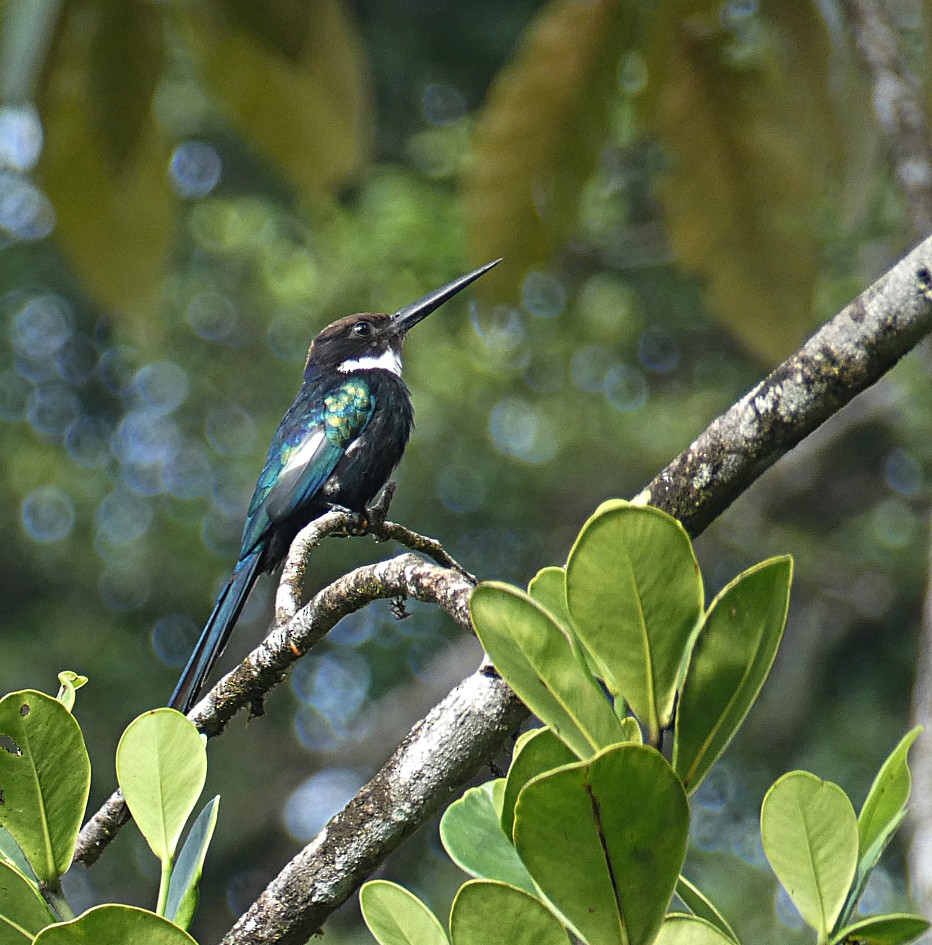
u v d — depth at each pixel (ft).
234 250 63.46
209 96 17.24
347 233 61.41
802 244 18.80
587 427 66.49
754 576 8.39
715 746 8.64
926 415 60.85
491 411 65.77
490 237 19.27
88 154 17.39
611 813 7.88
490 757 11.48
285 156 17.26
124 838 66.59
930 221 18.52
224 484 68.33
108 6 16.80
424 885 65.31
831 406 10.44
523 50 18.47
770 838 9.50
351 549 69.00
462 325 63.41
